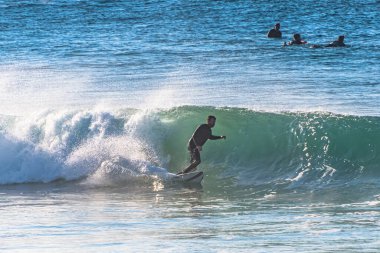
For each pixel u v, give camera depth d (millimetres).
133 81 113625
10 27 189875
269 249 41094
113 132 71062
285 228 47000
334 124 68812
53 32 179625
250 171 67688
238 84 109688
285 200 58156
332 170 65250
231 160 69250
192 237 44406
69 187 65375
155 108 74438
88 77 118188
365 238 43438
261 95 100312
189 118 72375
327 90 103625
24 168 68188
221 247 41625
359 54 140125
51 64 132375
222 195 60906
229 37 169125
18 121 71562
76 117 71750
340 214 51719
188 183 65500
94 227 47750
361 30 179125
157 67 127188
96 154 68812
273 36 168250
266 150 69125
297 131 69250
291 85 108188
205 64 130125
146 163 67375
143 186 65188
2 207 56500
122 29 184000
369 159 65562
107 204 57625
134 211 54250
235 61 133375
